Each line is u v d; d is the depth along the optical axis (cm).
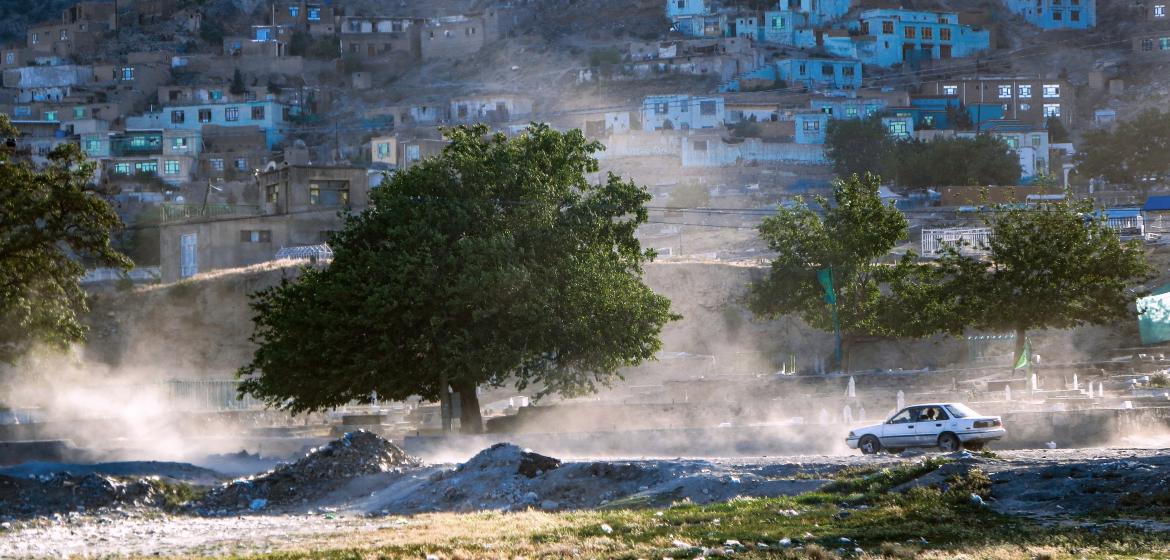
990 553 9000
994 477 11838
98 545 11800
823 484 12469
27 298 19388
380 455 16275
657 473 13650
